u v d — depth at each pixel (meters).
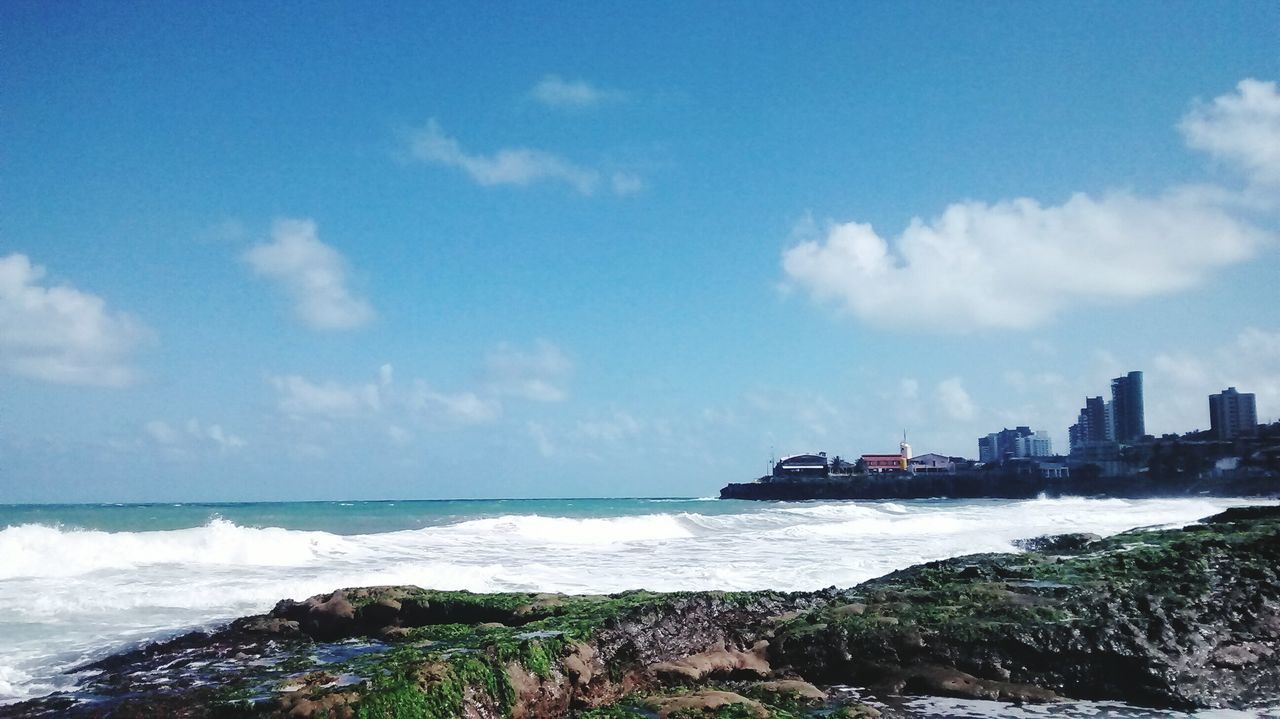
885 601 12.47
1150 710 9.84
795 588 18.11
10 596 16.45
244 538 24.91
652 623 11.16
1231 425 159.62
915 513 55.91
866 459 169.62
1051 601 11.73
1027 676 10.41
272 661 10.67
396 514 57.88
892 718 9.37
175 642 12.37
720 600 12.49
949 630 10.99
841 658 10.89
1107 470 133.25
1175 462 123.81
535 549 26.98
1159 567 13.05
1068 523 42.41
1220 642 10.77
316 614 12.98
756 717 8.48
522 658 8.99
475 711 8.09
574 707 9.23
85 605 15.74
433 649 9.41
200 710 7.69
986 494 136.62
